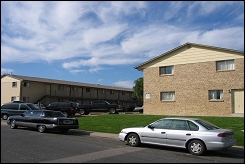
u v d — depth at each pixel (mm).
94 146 10586
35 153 8758
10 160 7633
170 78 25266
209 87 22953
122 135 11227
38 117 15844
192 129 9711
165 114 25188
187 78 24234
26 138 12531
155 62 26438
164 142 10125
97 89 51406
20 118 16797
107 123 17969
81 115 29266
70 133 15508
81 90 48469
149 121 18109
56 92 43781
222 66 22562
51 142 11406
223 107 22094
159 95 25812
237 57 21734
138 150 9914
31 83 40844
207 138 9211
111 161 7801
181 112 24250
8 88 40375
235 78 21672
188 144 9570
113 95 54469
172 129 10125
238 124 15625
